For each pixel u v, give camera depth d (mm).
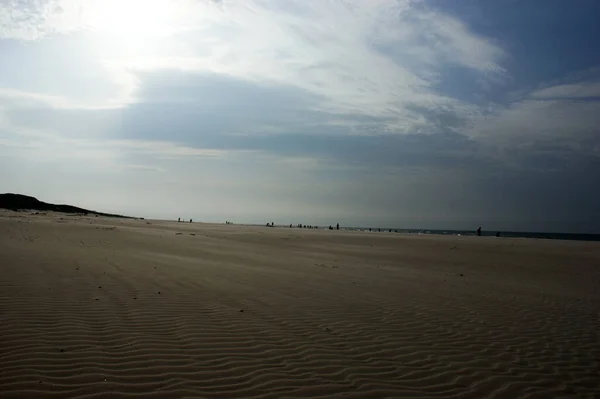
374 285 13828
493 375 6332
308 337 7555
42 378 5164
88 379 5238
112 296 9594
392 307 10469
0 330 6703
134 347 6418
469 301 11781
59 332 6840
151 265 15156
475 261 23047
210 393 5117
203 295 10453
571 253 26297
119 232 30375
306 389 5414
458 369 6484
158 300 9531
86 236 26141
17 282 10305
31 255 15234
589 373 6609
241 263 18422
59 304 8531
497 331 8727
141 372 5562
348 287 13125
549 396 5711
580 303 12383
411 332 8305
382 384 5746
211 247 25797
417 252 27250
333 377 5863
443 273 18578
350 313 9578
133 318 7945
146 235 29953
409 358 6828
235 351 6594
